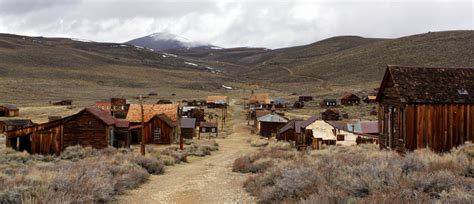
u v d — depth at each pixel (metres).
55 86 192.62
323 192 11.69
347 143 52.12
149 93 191.00
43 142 40.94
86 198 13.65
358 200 10.74
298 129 59.22
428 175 11.81
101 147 42.78
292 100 157.38
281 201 13.67
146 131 57.69
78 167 20.58
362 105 131.50
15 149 40.88
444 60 186.25
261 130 82.00
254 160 28.39
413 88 23.95
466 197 9.34
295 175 15.02
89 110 42.66
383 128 27.44
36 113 104.50
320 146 43.59
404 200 9.95
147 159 26.58
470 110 23.80
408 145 23.14
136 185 19.91
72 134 42.34
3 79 194.75
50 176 15.88
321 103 135.25
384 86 26.95
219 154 44.53
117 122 48.91
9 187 13.93
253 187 17.30
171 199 16.61
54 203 12.26
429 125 23.39
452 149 21.80
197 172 26.41
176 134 63.38
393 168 13.36
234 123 108.81
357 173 14.31
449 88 24.34
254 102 141.00
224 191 18.12
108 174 19.36
